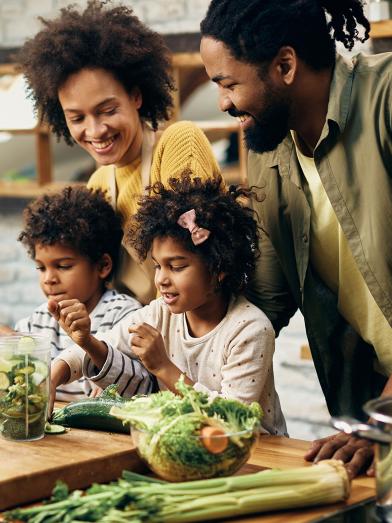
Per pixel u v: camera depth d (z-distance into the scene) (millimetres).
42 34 2344
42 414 1719
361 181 1874
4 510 1489
